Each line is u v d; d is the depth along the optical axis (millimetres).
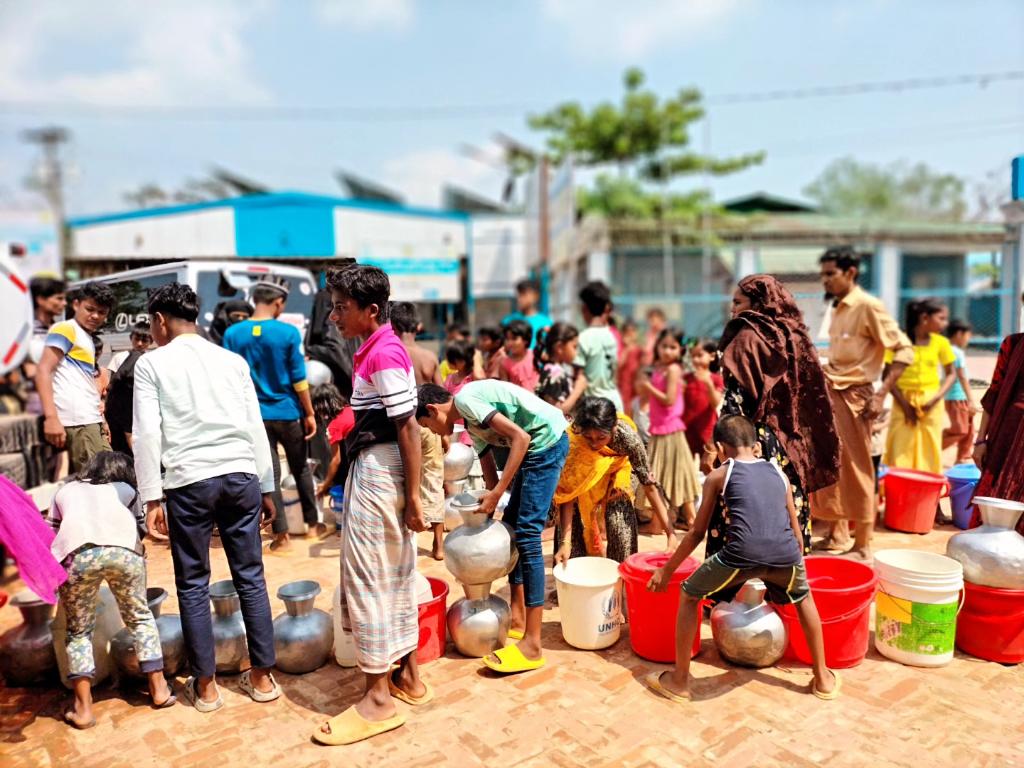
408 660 3248
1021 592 3465
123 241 16125
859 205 42562
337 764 2873
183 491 3123
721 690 3348
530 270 15469
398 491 3039
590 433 3848
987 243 20109
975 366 7422
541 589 3549
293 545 5426
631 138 27297
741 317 4055
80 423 4695
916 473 5676
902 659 3561
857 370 4730
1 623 4262
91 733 3119
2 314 4645
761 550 3084
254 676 3342
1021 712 3148
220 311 5742
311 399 5801
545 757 2893
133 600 3230
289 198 15273
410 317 5258
